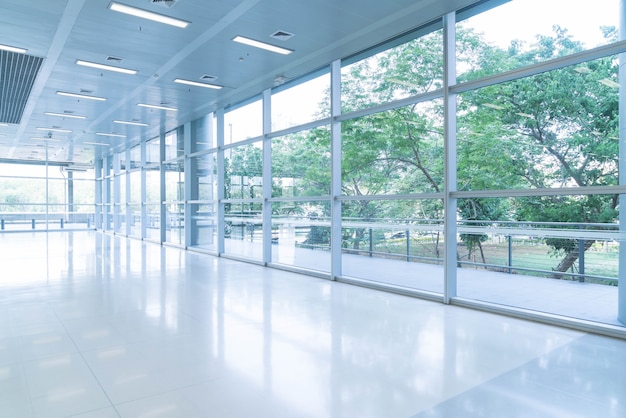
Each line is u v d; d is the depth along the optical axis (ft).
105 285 24.45
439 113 26.09
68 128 46.52
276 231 33.42
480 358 12.76
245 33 21.50
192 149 44.52
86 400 9.96
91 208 83.41
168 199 50.06
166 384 10.87
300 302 20.15
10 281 25.76
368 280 24.34
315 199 27.91
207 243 42.34
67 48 23.15
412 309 18.88
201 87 31.07
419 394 10.31
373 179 28.43
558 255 22.40
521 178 23.75
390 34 21.86
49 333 15.20
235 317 17.39
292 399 10.03
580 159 21.77
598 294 20.66
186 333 15.21
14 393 10.33
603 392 10.39
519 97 23.77
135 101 35.01
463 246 26.09
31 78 28.45
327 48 23.67
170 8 18.62
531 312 17.16
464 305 19.43
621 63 15.92
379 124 28.17
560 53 22.13
